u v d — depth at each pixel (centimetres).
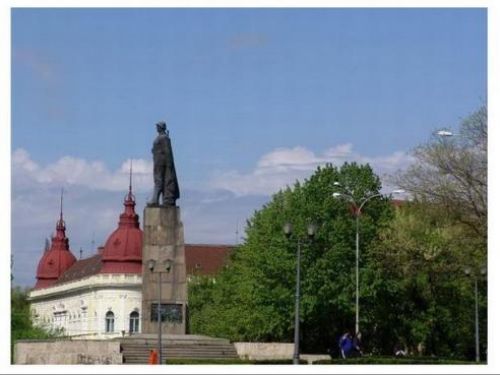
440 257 9244
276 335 9956
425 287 9844
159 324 7069
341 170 10300
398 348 10206
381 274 9631
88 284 17750
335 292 9600
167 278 7712
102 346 7356
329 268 9612
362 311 9700
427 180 8388
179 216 7775
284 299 9638
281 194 10750
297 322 6581
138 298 17425
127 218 17725
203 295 15138
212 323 12925
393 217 10044
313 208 9869
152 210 7756
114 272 17438
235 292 12175
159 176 7788
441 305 9931
